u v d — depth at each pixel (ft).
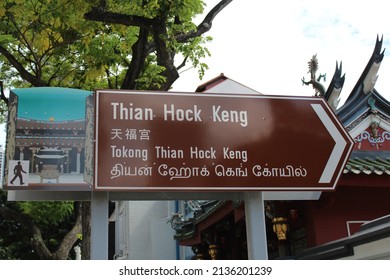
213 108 18.25
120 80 50.75
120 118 17.33
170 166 17.20
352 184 28.76
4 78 53.26
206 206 42.57
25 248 82.53
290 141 18.53
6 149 18.24
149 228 86.07
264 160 18.08
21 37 43.09
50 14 36.91
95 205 16.96
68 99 19.21
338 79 33.12
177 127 17.67
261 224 18.01
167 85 39.96
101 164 16.70
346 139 19.10
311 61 35.12
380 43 32.65
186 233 47.85
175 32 40.88
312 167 18.42
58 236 80.07
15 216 46.50
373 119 33.24
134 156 17.01
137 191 16.76
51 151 18.43
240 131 18.19
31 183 18.01
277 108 18.85
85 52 44.14
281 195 20.12
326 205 29.27
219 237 44.70
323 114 19.19
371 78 32.96
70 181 18.24
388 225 20.16
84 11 35.83
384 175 29.22
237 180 17.61
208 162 17.54
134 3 36.35
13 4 37.83
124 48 44.96
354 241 22.48
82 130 18.84
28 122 18.62
